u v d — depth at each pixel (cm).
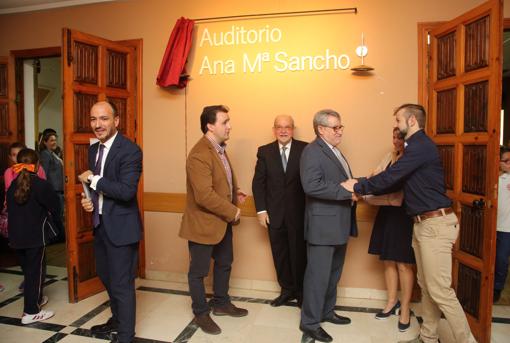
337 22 327
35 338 265
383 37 320
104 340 262
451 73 283
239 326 281
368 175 326
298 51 334
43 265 302
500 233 315
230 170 288
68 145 316
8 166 418
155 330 275
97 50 336
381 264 329
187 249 367
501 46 235
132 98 368
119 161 236
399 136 271
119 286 239
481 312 251
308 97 334
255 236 348
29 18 400
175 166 365
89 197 240
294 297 320
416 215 232
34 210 280
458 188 275
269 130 342
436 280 224
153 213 373
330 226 248
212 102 353
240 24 344
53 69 611
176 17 359
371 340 261
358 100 326
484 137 247
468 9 307
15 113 420
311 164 247
